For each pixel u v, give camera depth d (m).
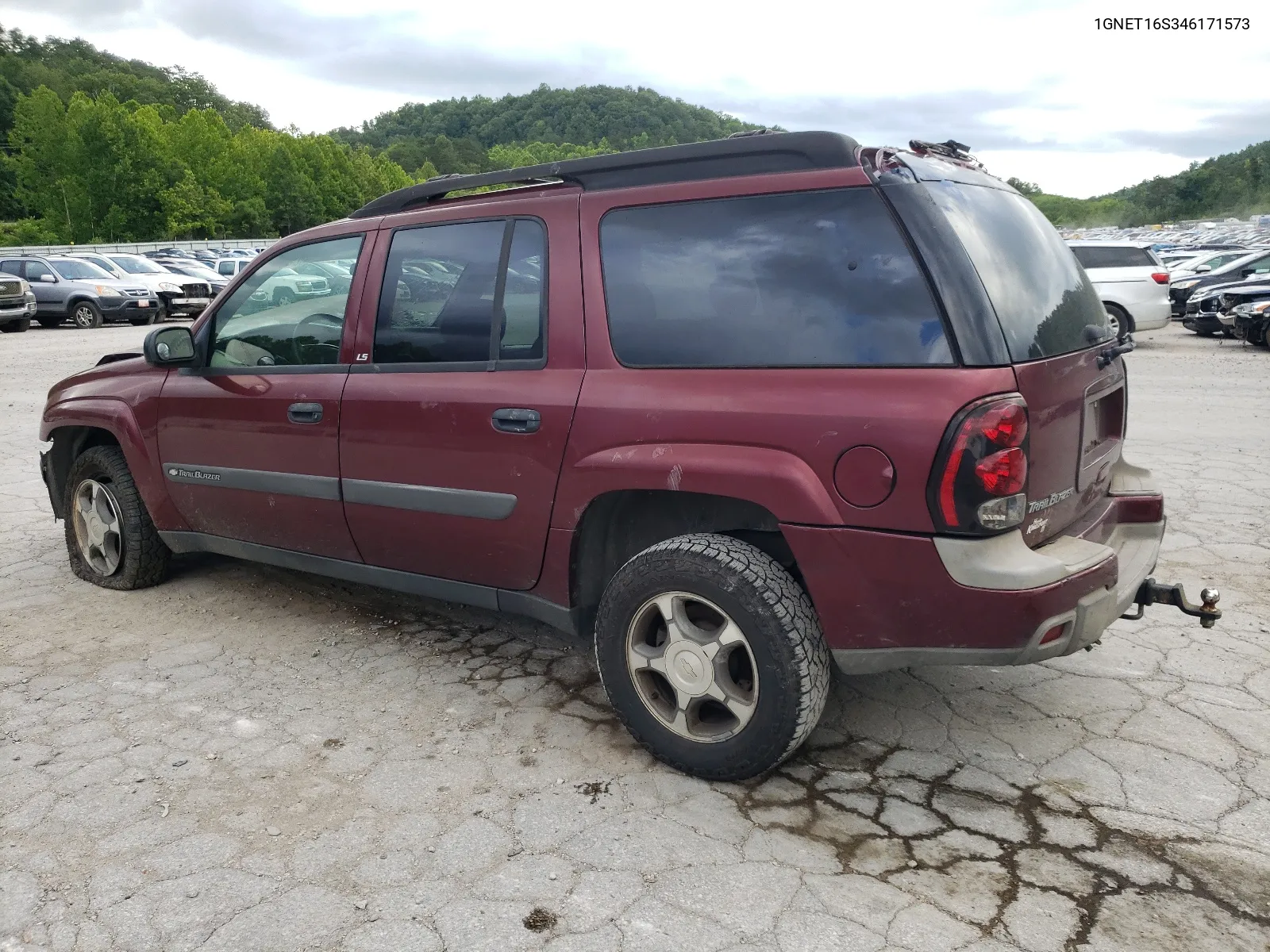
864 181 2.56
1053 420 2.60
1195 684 3.41
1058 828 2.55
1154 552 3.14
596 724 3.21
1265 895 2.27
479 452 3.16
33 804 2.76
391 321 3.47
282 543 3.96
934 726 3.14
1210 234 82.56
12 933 2.22
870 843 2.50
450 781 2.86
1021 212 2.99
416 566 3.53
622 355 2.89
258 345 3.92
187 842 2.56
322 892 2.35
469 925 2.21
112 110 70.69
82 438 4.82
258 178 91.06
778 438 2.55
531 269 3.12
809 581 2.57
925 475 2.36
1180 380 11.48
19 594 4.64
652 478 2.74
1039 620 2.39
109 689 3.55
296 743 3.11
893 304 2.48
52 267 21.44
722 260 2.75
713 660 2.71
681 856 2.46
